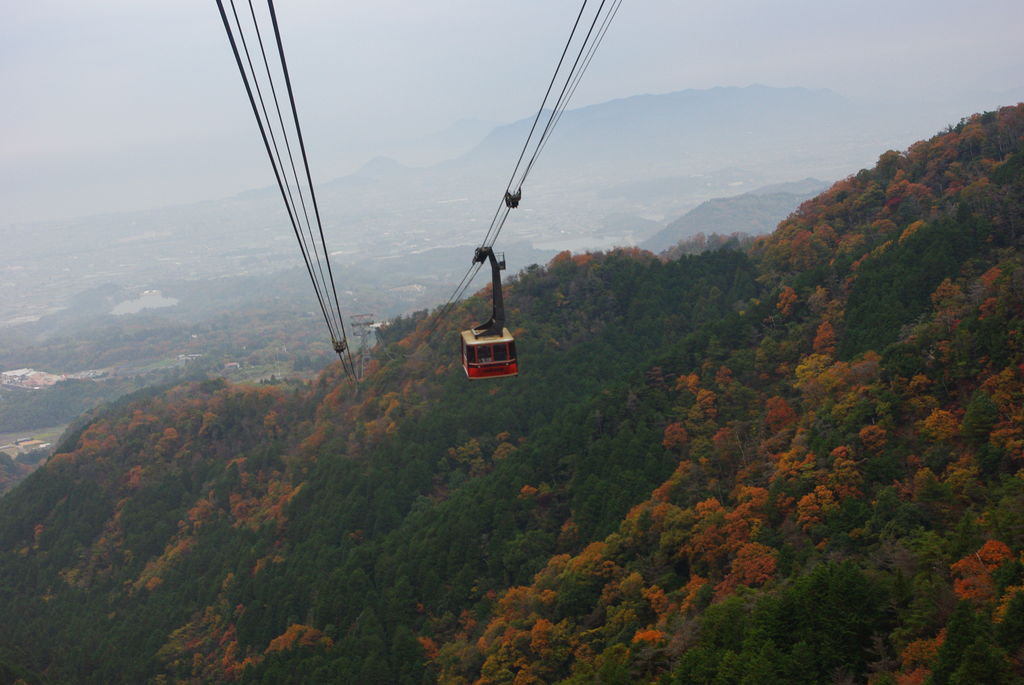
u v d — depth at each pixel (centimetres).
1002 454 6994
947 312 9125
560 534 10906
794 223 18050
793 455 8694
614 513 10081
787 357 11888
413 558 11469
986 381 7662
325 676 9625
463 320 19600
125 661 12769
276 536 14600
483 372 3822
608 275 19588
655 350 16725
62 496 19188
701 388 11919
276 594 12400
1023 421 7062
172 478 18975
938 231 11450
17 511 18925
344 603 11131
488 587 10612
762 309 13262
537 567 10419
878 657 5319
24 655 13575
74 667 12900
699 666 5812
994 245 11094
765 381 11812
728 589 7312
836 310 11988
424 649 9850
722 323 13462
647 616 8094
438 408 16275
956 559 5828
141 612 14325
